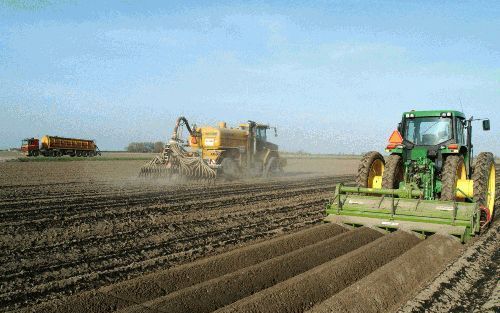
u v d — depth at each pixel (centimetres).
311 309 442
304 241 753
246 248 672
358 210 817
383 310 467
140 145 8594
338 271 565
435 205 750
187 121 1914
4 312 451
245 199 1312
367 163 893
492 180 905
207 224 923
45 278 565
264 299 459
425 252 631
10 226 862
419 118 907
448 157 831
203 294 486
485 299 498
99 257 664
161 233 833
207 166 1792
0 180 1959
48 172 2528
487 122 922
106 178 2086
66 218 955
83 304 450
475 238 775
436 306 476
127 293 489
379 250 659
